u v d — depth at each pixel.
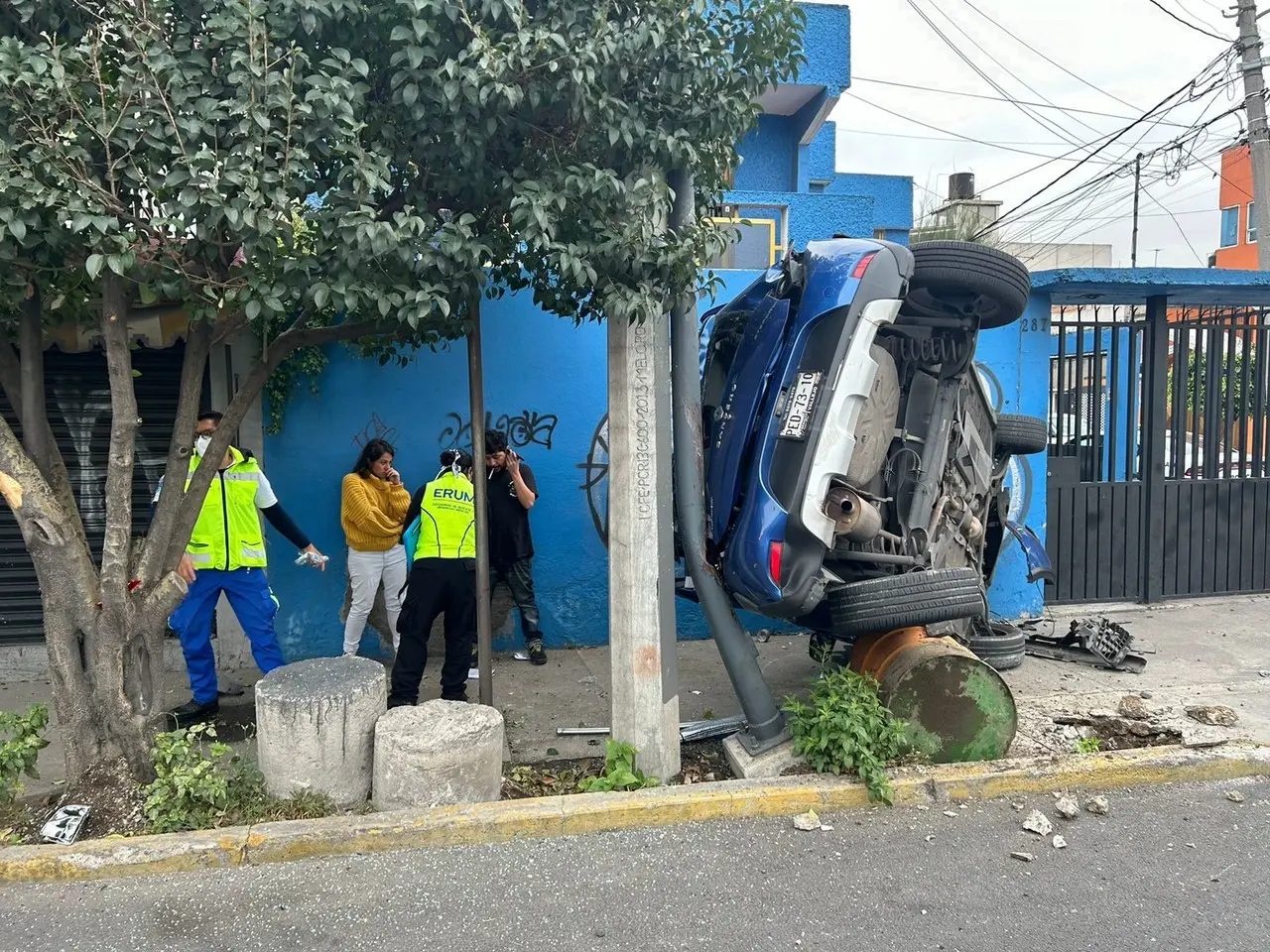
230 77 3.43
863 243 4.77
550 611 7.04
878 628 4.48
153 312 5.98
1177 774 4.65
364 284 3.76
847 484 4.56
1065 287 7.60
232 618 6.45
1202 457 8.42
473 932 3.32
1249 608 8.12
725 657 4.86
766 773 4.56
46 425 4.33
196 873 3.72
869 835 4.09
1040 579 7.20
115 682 4.18
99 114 3.44
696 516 4.79
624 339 4.52
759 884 3.67
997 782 4.46
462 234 3.90
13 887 3.61
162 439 6.39
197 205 3.48
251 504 5.57
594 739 5.23
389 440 6.71
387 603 6.33
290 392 6.54
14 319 4.59
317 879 3.69
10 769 3.97
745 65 4.52
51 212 3.56
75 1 3.51
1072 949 3.21
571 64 3.76
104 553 4.16
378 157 3.71
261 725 4.16
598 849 3.96
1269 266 12.30
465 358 6.82
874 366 4.54
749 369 4.95
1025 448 6.69
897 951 3.20
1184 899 3.54
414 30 3.59
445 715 4.30
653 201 4.18
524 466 6.61
